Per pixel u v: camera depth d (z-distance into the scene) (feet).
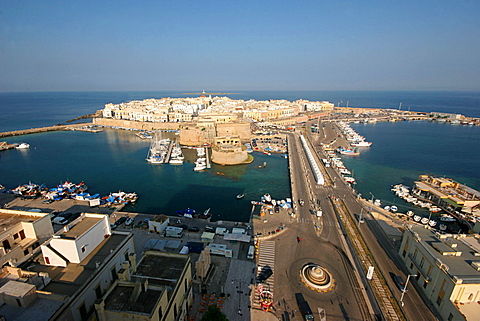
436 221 334.44
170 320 137.90
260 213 317.42
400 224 308.19
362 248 245.86
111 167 554.87
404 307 178.70
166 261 171.63
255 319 169.48
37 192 408.87
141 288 128.47
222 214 343.46
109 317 116.88
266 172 513.45
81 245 153.69
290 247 248.93
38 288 129.29
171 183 458.50
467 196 370.12
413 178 493.36
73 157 635.25
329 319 169.99
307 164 550.77
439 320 168.35
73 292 128.67
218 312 150.51
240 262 226.17
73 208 345.10
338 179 456.04
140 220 305.12
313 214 318.04
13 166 563.07
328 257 233.96
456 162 593.01
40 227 184.03
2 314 109.40
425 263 194.80
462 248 195.00
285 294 190.60
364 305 181.16
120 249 165.37
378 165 572.10
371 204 360.89
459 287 159.74
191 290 177.68
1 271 139.44
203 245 243.60
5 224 180.96
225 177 487.20
